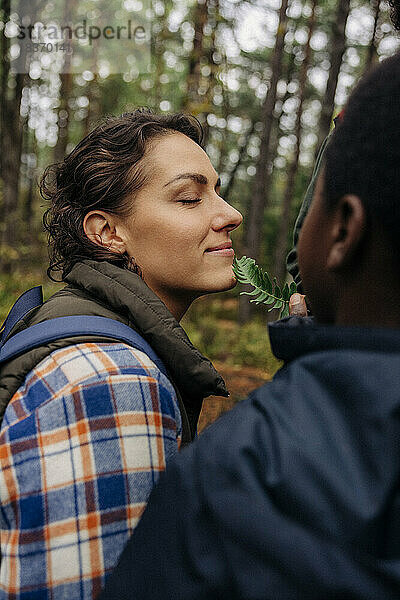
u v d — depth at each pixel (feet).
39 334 2.92
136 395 2.68
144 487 2.59
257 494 1.49
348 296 1.84
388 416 1.46
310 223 2.00
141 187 3.55
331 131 3.22
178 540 1.59
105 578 2.46
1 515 2.52
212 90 33.53
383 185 1.66
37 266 46.19
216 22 34.17
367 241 1.74
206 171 3.64
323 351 1.73
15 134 46.65
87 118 54.44
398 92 1.70
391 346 1.61
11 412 2.70
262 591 1.37
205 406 21.62
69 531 2.47
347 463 1.44
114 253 3.53
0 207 50.21
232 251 3.67
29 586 2.43
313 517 1.39
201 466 1.64
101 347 2.85
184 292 3.66
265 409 1.66
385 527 1.37
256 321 52.08
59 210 3.71
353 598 1.29
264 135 42.65
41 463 2.52
